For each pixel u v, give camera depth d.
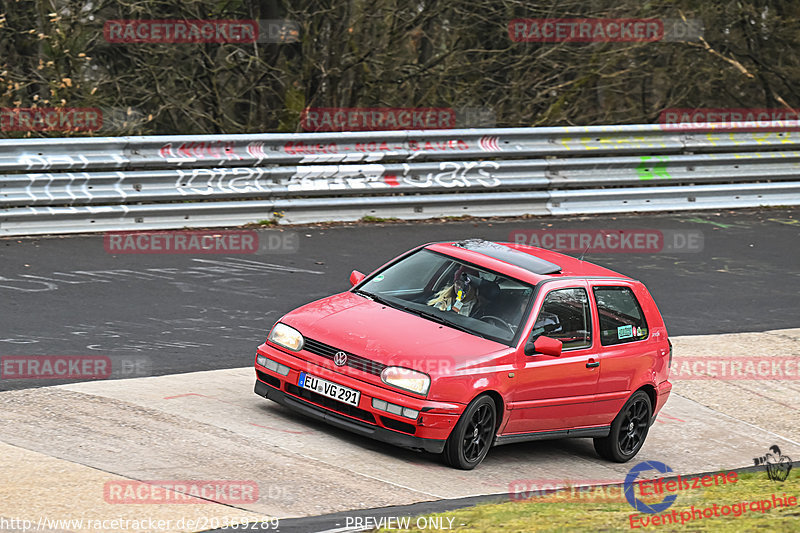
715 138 51.00
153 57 52.78
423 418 19.98
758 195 52.31
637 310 24.77
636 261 41.34
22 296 28.80
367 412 20.47
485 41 57.78
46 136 47.72
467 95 57.94
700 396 29.88
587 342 23.06
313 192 41.34
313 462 19.52
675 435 27.06
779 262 43.34
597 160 47.75
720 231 47.28
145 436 19.66
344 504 17.34
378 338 20.94
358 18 54.62
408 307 22.59
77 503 15.82
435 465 20.89
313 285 33.53
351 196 42.66
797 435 28.06
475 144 45.41
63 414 20.47
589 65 57.94
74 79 50.12
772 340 34.19
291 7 54.81
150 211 37.41
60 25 49.00
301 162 41.22
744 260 43.12
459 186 44.62
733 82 69.00
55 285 30.25
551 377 22.05
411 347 20.64
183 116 54.81
